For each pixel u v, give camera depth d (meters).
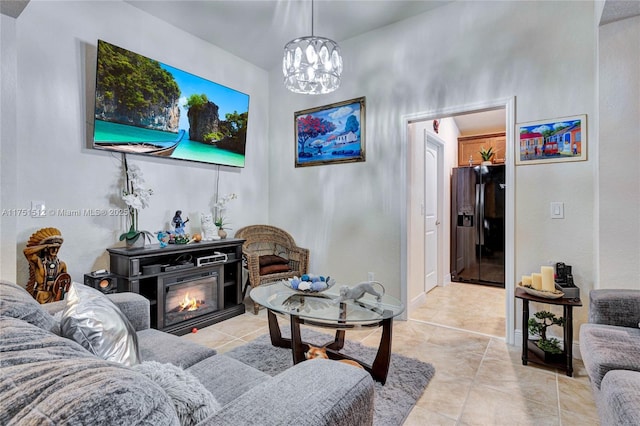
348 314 1.93
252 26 3.31
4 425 0.48
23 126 2.31
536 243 2.53
